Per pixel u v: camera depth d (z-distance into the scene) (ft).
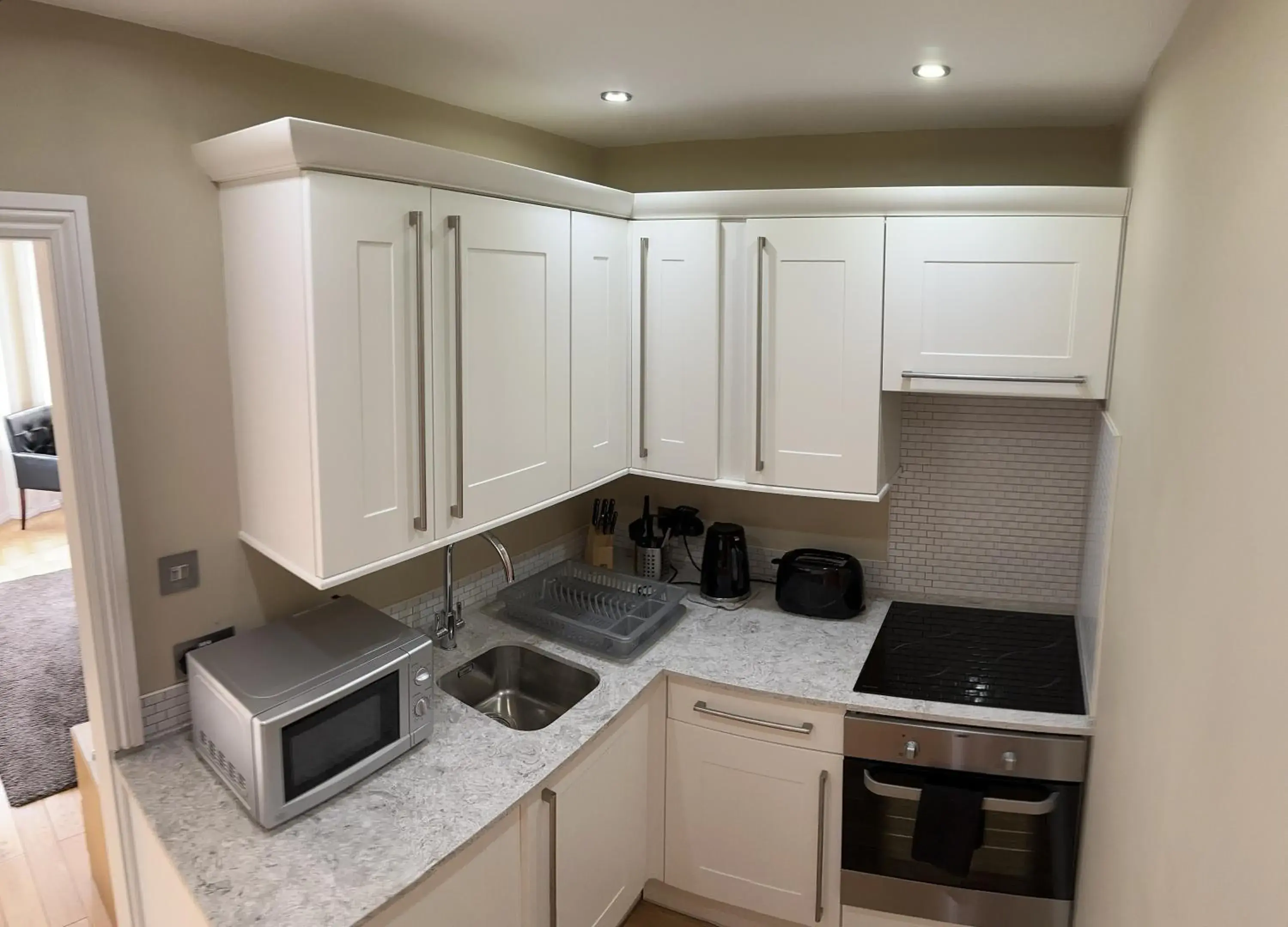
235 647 6.28
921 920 7.57
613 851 7.58
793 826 7.77
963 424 9.16
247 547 6.66
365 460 5.85
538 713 8.32
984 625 8.97
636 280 8.68
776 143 9.35
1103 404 8.01
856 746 7.39
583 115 8.35
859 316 7.97
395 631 6.60
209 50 6.00
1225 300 3.64
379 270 5.75
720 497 10.34
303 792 5.66
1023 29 5.49
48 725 12.41
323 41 5.98
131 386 5.88
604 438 8.52
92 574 5.87
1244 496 3.16
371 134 5.41
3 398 21.45
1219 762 3.30
